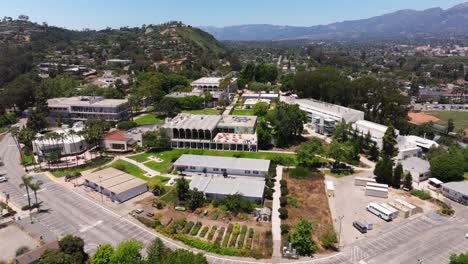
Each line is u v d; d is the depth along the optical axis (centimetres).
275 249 7362
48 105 17900
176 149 13975
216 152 13512
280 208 8669
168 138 13912
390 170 10569
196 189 9225
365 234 7994
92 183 10338
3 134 16238
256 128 15000
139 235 7875
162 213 8831
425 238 7819
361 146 13625
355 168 12031
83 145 13900
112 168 11412
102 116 17812
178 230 8050
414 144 13462
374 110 16800
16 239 7694
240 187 9744
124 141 13775
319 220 8556
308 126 17350
